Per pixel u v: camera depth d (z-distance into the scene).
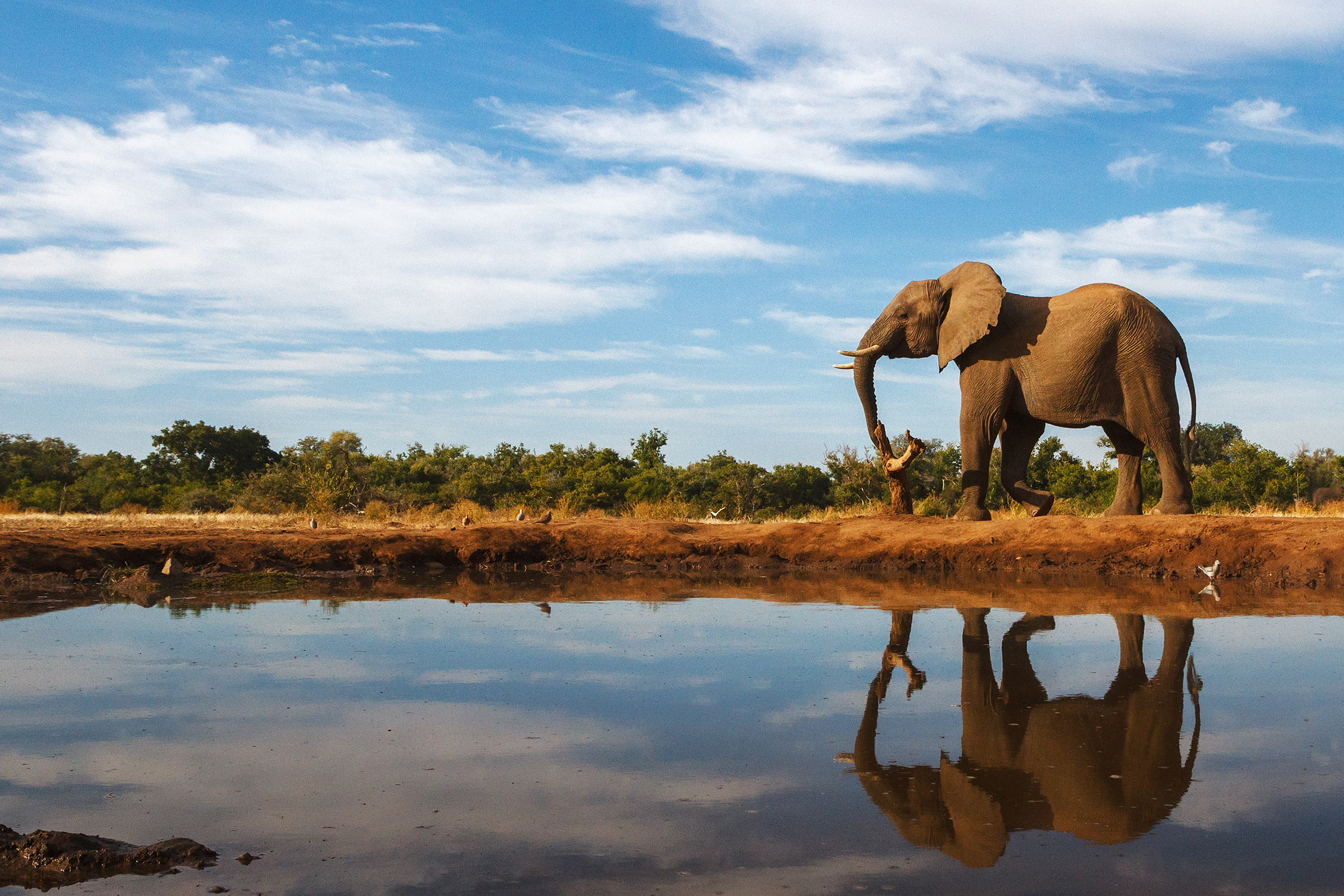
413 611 11.27
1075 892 3.80
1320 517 15.87
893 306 17.55
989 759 5.54
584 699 6.96
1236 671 7.74
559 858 4.15
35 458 48.41
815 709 6.66
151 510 38.47
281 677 7.69
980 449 16.58
